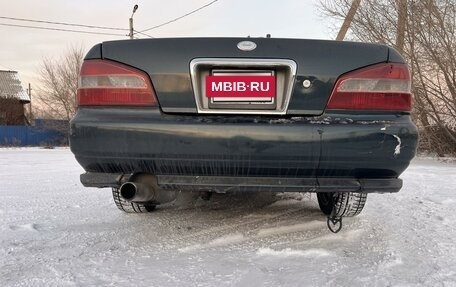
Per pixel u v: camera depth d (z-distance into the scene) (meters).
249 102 2.14
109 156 2.11
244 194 4.11
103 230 2.90
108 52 2.20
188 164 2.07
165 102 2.12
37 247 2.51
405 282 1.95
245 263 2.21
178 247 2.49
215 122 2.06
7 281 1.97
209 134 2.03
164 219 3.17
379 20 10.95
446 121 10.27
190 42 2.17
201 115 2.12
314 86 2.13
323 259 2.27
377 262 2.22
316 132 2.04
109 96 2.14
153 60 2.15
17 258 2.30
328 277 2.01
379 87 2.15
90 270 2.12
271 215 3.26
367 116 2.12
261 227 2.91
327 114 2.12
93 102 2.16
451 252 2.40
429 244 2.54
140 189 2.09
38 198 4.25
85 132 2.11
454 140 10.38
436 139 10.71
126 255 2.35
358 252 2.39
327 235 2.72
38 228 2.99
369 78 2.15
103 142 2.09
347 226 2.94
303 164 2.05
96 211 3.55
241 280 1.98
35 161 10.91
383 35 10.84
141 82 2.13
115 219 3.23
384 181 2.12
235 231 2.80
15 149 22.92
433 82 10.15
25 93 36.09
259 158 2.04
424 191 4.57
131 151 2.08
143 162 2.09
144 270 2.11
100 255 2.35
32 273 2.07
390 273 2.06
